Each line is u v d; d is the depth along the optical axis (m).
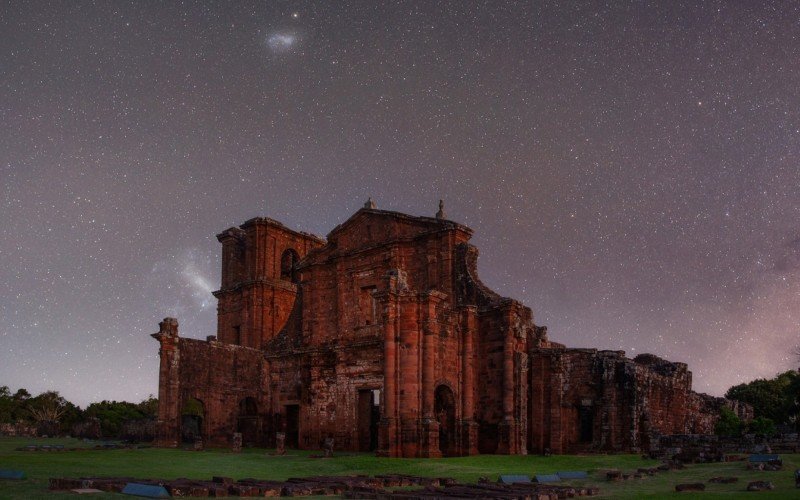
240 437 46.78
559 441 48.34
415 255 53.69
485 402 48.28
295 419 57.59
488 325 49.22
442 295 44.97
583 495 21.47
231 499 19.20
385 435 42.19
